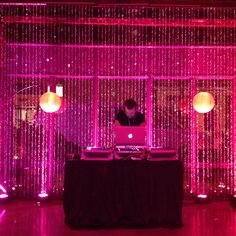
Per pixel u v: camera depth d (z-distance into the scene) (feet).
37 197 18.34
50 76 18.94
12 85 18.90
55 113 19.06
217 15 18.30
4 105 18.74
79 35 18.86
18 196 18.72
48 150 18.94
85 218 13.66
